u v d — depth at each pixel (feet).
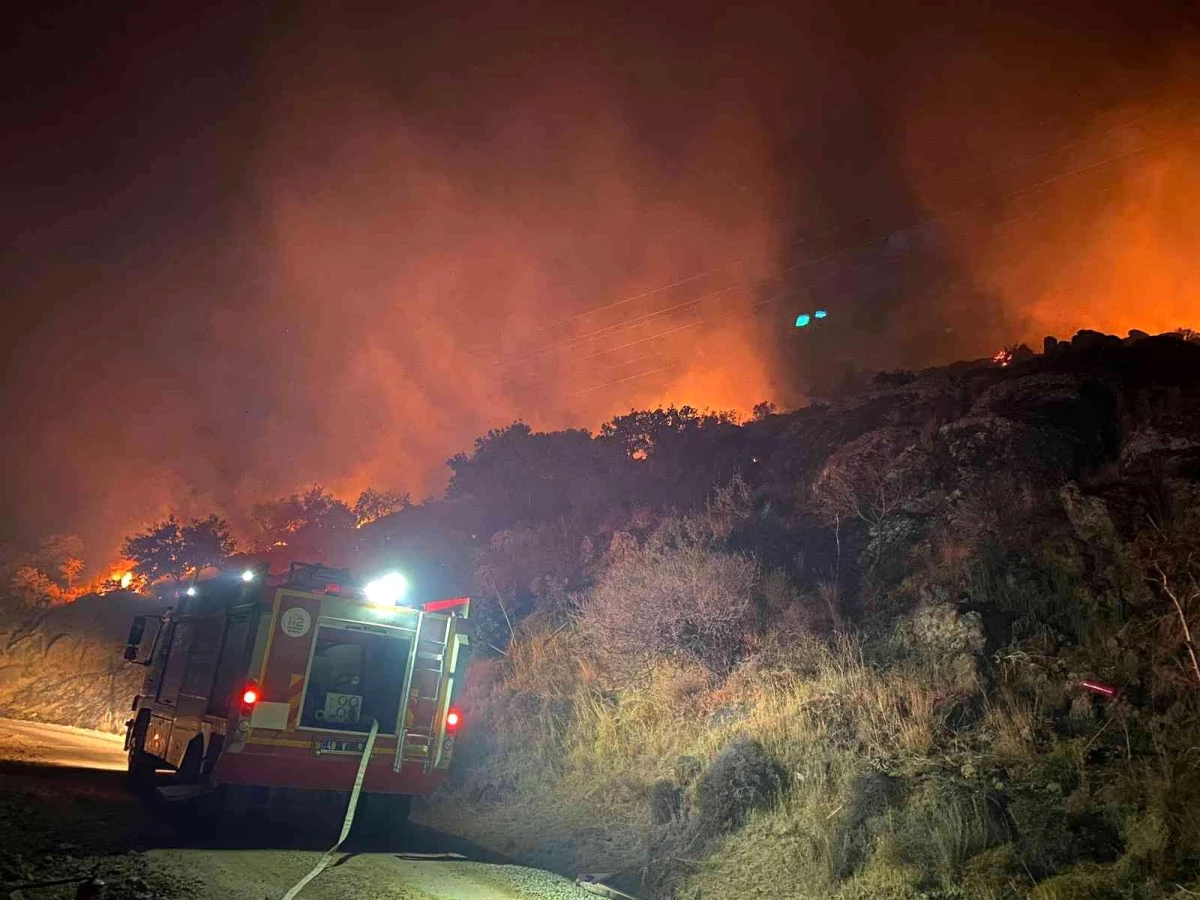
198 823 31.01
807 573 46.75
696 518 55.72
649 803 32.91
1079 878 20.59
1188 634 26.86
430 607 34.88
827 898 23.56
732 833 28.55
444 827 36.37
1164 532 34.63
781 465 61.31
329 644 31.83
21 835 24.66
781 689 36.52
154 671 42.65
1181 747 25.22
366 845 30.37
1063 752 26.78
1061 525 39.73
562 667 48.01
